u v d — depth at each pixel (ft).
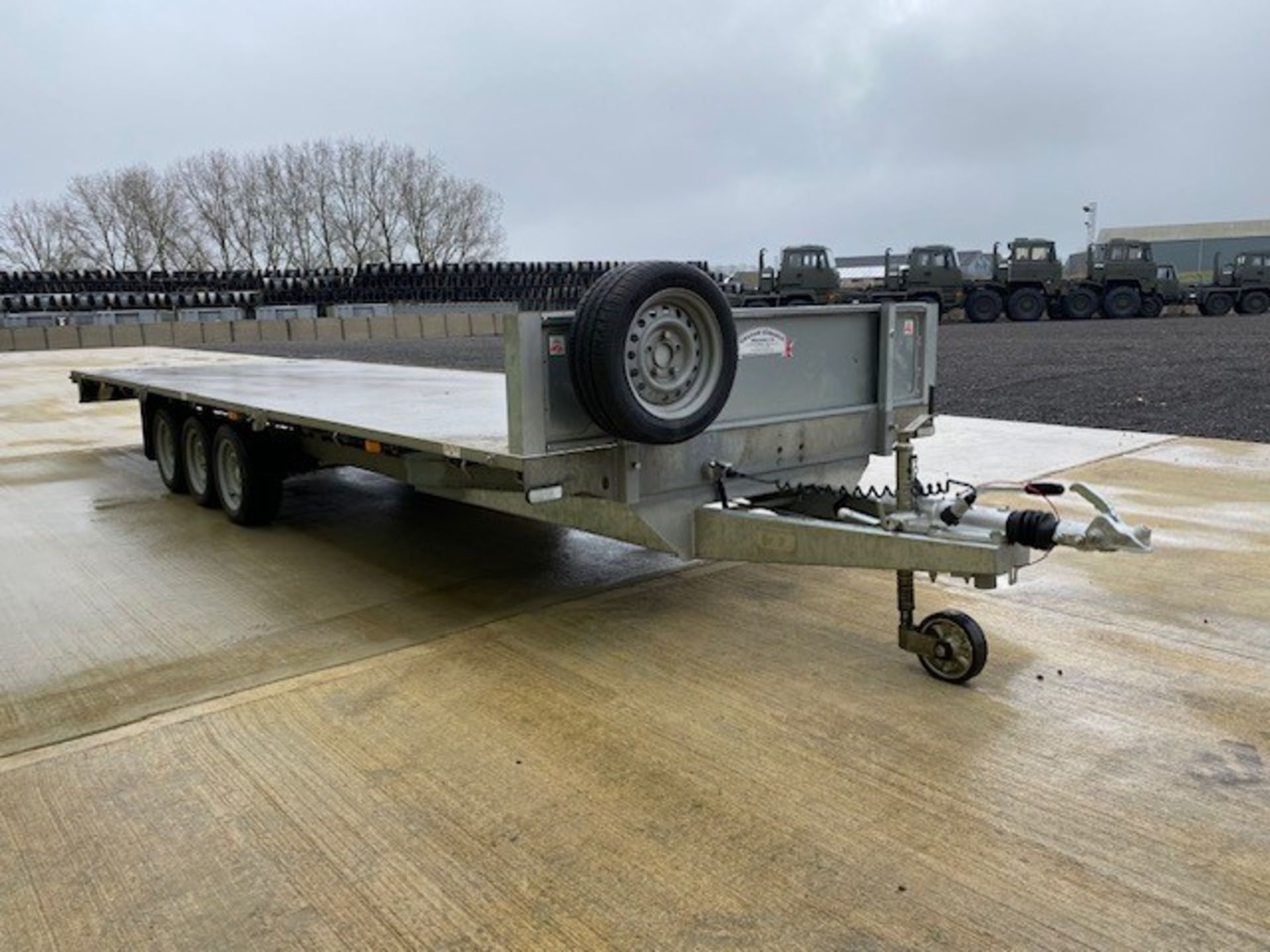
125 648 11.82
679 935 6.32
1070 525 9.07
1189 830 7.36
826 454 13.02
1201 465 21.13
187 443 20.53
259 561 15.76
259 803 8.07
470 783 8.31
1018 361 47.47
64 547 16.90
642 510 11.20
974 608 12.43
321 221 178.81
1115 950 6.09
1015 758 8.49
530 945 6.27
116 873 7.17
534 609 12.91
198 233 177.37
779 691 10.02
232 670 11.01
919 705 9.59
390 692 10.27
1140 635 11.38
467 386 21.79
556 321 10.30
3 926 6.59
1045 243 88.02
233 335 104.32
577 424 10.62
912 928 6.34
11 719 9.84
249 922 6.57
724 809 7.79
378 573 14.89
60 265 180.65
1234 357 47.21
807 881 6.84
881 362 13.35
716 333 10.77
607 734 9.15
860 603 12.82
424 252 183.62
